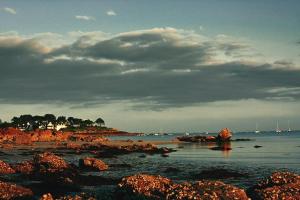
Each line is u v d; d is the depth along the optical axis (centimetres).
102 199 2627
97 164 5231
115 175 4656
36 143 13150
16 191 3131
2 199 2991
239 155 8194
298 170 5209
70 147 10631
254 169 5316
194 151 9625
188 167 5600
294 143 13925
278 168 5469
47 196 2561
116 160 6925
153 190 2666
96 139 15912
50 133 15975
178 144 13700
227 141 15675
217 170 4697
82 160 5266
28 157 7406
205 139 15962
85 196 2641
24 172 4575
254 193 2438
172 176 4556
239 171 5050
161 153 8900
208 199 2161
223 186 2334
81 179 4034
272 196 2336
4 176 4328
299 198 2325
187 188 2331
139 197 2555
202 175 4506
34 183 3656
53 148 10244
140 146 10150
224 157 7644
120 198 2688
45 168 4475
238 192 2270
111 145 11312
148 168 5450
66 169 4697
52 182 3600
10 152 8756
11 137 14262
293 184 2536
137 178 2781
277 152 9069
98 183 3944
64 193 3384
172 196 2266
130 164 6044
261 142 15062
